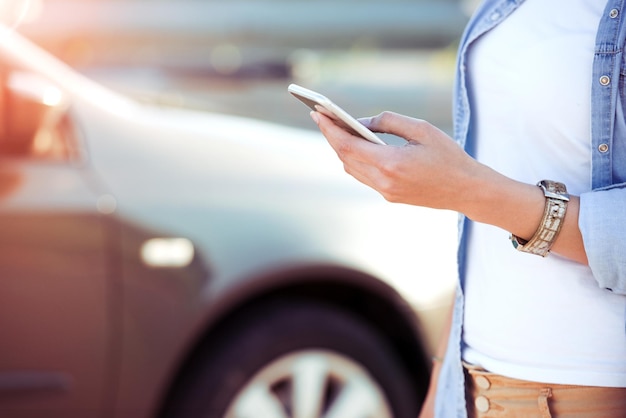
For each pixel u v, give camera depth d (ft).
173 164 11.26
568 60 5.47
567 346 5.58
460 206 5.29
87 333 10.57
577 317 5.55
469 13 78.95
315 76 52.70
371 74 57.52
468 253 6.09
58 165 10.77
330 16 77.97
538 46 5.56
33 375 10.42
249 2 76.18
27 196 10.50
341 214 11.58
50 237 10.49
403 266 11.61
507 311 5.73
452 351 6.24
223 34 74.28
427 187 5.16
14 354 10.39
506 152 5.73
